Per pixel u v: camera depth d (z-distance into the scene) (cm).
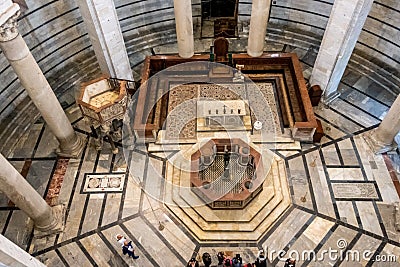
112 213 1220
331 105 1480
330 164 1309
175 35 1777
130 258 1130
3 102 1392
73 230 1188
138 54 1725
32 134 1418
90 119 1257
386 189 1245
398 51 1486
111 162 1335
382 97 1496
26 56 987
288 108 1438
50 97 1133
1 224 1204
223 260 1089
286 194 1231
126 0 1636
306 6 1656
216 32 1753
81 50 1631
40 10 1424
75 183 1291
